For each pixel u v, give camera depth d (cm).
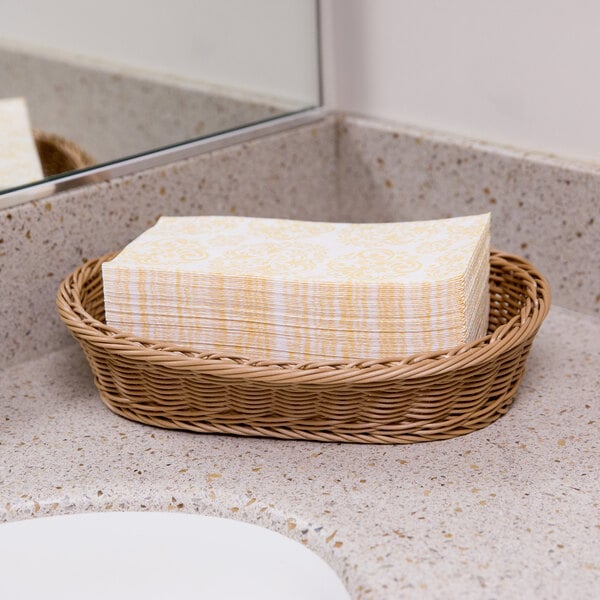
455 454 64
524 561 54
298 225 75
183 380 65
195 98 88
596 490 60
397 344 63
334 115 98
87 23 79
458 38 86
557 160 81
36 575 62
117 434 69
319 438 65
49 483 63
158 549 62
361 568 54
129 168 83
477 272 67
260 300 65
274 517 59
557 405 70
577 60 78
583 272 82
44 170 79
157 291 66
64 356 82
